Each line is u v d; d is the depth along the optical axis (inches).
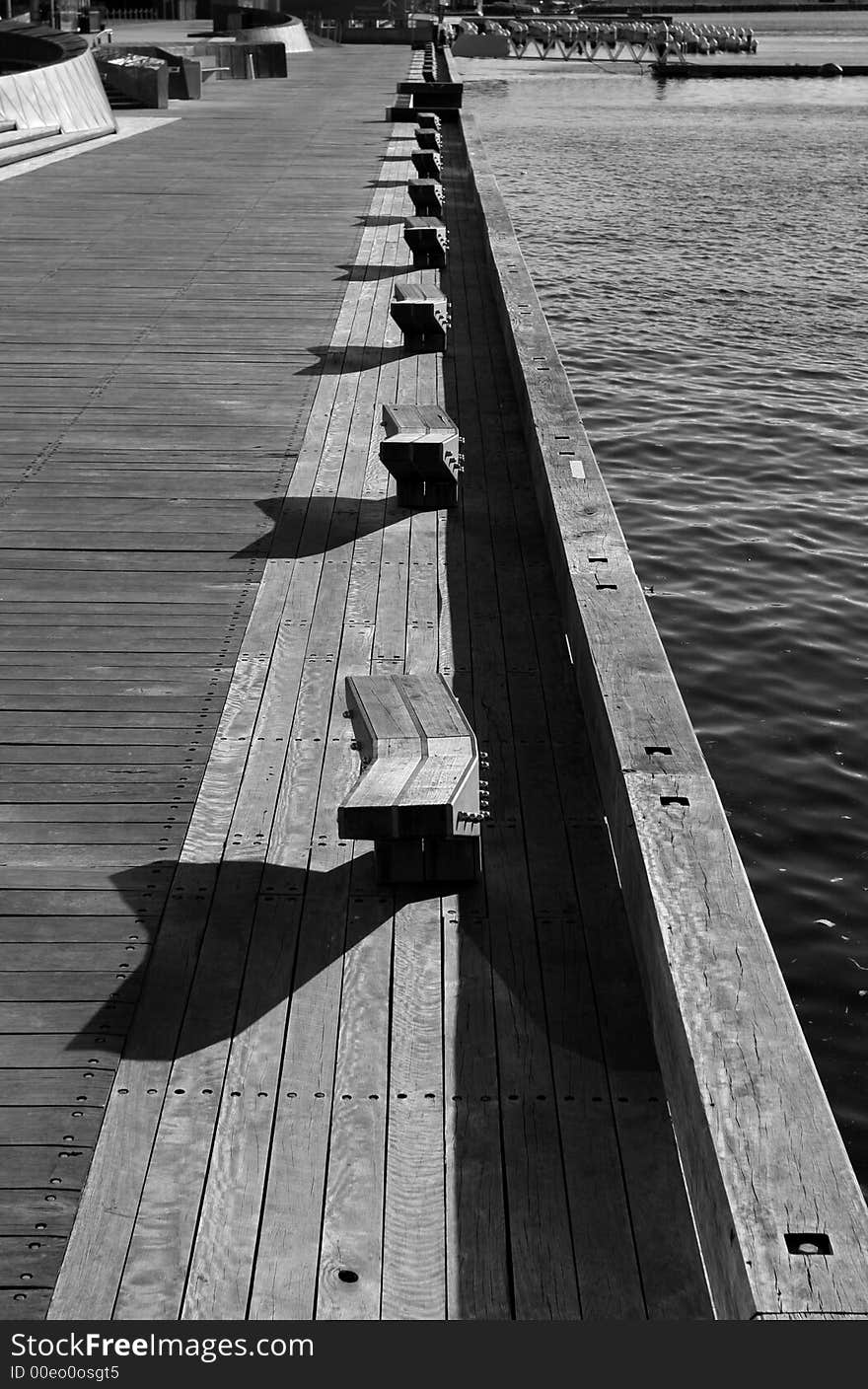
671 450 684.1
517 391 423.8
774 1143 134.8
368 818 190.2
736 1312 125.5
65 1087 166.2
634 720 212.1
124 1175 154.5
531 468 370.9
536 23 3649.1
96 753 236.5
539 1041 174.7
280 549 318.7
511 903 201.0
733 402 765.9
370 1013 178.7
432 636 280.7
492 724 250.4
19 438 386.3
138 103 1201.4
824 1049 282.5
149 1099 164.7
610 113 2358.5
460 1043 174.1
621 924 196.4
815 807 369.4
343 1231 147.7
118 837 214.8
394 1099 165.2
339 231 661.3
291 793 226.8
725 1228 130.6
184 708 250.7
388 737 206.5
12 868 206.8
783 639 474.3
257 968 186.7
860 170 1716.3
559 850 213.9
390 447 333.1
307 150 932.6
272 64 1489.9
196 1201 151.3
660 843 180.9
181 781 229.3
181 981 184.2
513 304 469.7
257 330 496.4
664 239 1258.6
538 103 2544.3
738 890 172.2
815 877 338.3
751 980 156.9
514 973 186.4
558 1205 151.5
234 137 1002.7
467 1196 152.4
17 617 283.0
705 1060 145.3
